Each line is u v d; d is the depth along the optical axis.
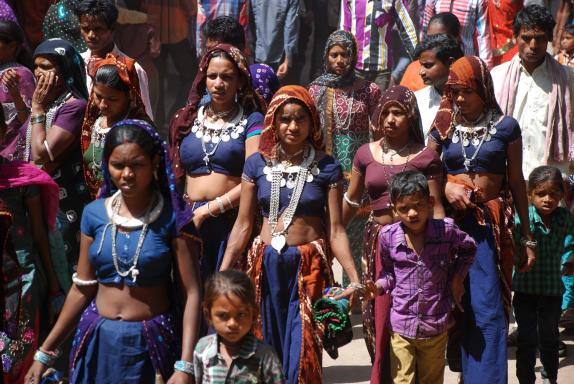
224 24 10.01
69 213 8.85
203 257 8.34
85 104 8.82
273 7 17.05
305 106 7.38
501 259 8.48
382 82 15.89
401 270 7.83
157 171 6.44
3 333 7.47
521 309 9.17
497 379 8.15
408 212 7.54
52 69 8.77
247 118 8.34
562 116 10.55
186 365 6.25
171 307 6.56
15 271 6.72
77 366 6.45
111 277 6.39
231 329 5.87
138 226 6.37
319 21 17.94
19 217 7.48
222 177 8.30
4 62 9.93
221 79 8.16
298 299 7.38
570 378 9.65
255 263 7.54
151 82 17.66
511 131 8.41
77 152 8.88
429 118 10.25
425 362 7.94
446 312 7.87
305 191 7.49
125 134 6.23
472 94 8.34
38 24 15.34
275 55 17.34
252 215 7.76
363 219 11.15
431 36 10.26
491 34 15.32
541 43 10.29
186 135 8.50
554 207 9.23
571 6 16.41
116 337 6.31
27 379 6.59
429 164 8.19
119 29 16.66
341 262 7.46
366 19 15.65
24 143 9.44
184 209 6.39
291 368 7.21
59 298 7.98
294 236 7.49
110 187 6.59
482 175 8.46
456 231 7.77
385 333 8.09
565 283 10.91
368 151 8.49
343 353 10.38
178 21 17.39
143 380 6.36
